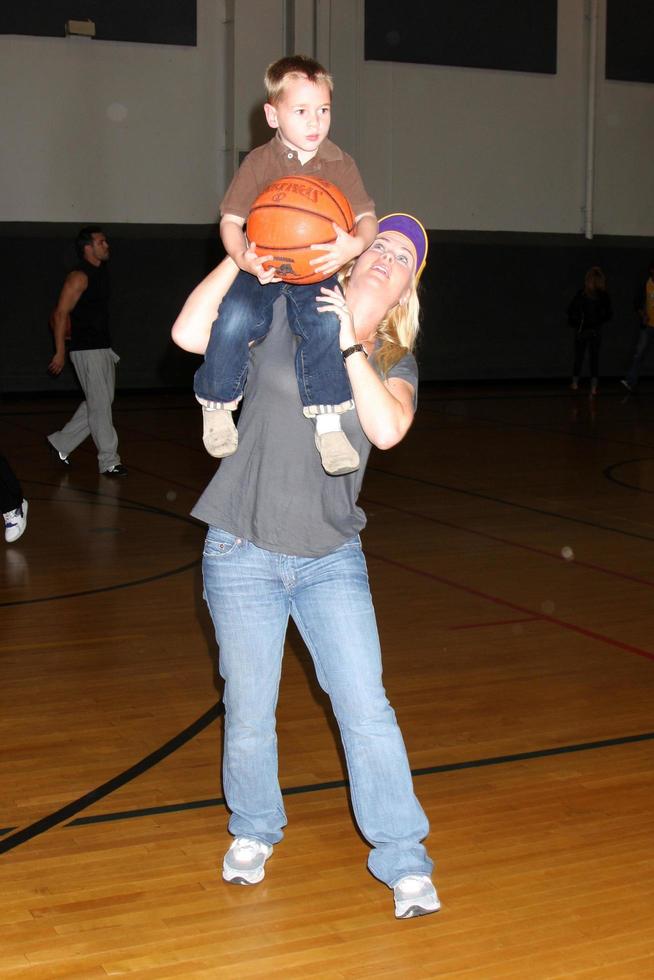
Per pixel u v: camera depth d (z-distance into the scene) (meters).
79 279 9.52
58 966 2.64
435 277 17.14
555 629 5.48
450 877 3.09
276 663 2.86
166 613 5.70
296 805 3.54
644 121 18.02
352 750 2.79
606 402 15.98
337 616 2.73
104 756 3.91
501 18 16.83
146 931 2.80
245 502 2.73
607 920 2.87
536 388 17.56
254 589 2.77
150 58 15.30
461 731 4.16
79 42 14.93
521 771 3.80
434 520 8.16
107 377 9.78
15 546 7.17
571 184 17.77
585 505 8.78
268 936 2.79
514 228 17.55
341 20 15.83
